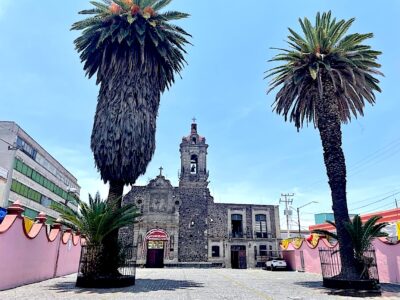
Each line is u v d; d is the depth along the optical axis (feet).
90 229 43.68
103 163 48.78
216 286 46.93
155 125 54.49
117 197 49.62
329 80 53.47
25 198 138.92
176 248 120.78
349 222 46.03
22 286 43.09
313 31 52.95
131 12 53.01
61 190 193.47
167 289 41.29
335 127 51.39
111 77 52.11
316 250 82.94
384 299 36.35
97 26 53.21
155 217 124.47
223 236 126.31
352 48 52.85
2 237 38.55
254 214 132.67
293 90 56.65
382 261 58.95
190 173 134.00
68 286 43.34
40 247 51.06
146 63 53.42
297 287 46.75
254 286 47.70
